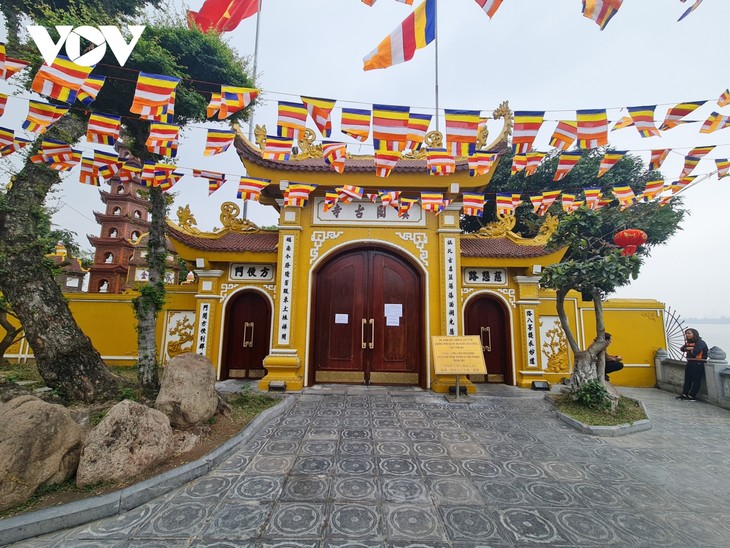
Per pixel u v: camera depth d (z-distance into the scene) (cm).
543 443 526
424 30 471
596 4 422
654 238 1406
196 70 787
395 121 549
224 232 1027
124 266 1758
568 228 743
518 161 610
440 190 893
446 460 460
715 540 303
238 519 327
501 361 970
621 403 712
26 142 582
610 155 627
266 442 516
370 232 916
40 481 347
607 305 1062
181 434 483
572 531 312
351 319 916
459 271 888
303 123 555
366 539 300
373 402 741
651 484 403
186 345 1018
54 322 557
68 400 555
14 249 550
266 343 982
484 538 302
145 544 292
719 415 720
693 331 886
